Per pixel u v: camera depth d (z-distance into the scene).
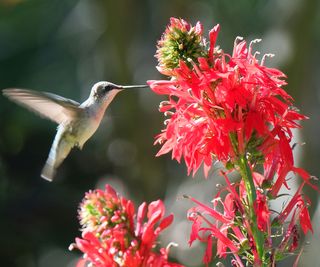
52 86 17.44
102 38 16.28
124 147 15.85
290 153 4.88
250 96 4.83
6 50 17.78
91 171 18.28
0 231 17.25
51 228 17.73
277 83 4.96
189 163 4.95
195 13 15.80
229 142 4.85
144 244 4.93
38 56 17.77
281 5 14.73
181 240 14.04
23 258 17.25
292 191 12.18
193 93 4.84
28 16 17.86
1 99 17.69
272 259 4.93
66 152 7.62
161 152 5.04
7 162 18.25
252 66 4.76
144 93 15.60
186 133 4.90
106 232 4.89
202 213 5.11
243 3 16.27
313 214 13.19
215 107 4.83
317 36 15.84
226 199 5.12
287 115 4.94
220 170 5.15
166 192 15.57
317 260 12.73
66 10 17.53
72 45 17.52
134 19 15.59
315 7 14.29
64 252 17.36
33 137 18.33
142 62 15.66
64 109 7.46
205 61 4.82
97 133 17.36
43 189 18.08
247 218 4.95
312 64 14.73
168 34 5.05
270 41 14.70
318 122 14.34
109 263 4.89
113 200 5.00
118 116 15.82
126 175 15.96
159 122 15.55
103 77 16.08
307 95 14.46
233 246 4.98
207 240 5.12
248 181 4.96
